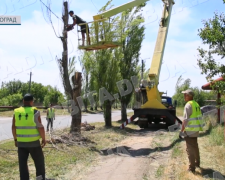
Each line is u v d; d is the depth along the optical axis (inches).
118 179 236.7
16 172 247.3
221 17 213.5
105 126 659.4
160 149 357.1
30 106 217.2
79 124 421.1
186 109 237.1
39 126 212.8
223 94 216.2
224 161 259.1
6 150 327.3
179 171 240.4
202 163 256.8
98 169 268.7
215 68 219.6
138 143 415.8
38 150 213.8
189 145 237.1
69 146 363.6
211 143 334.3
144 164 287.3
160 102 579.2
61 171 256.1
